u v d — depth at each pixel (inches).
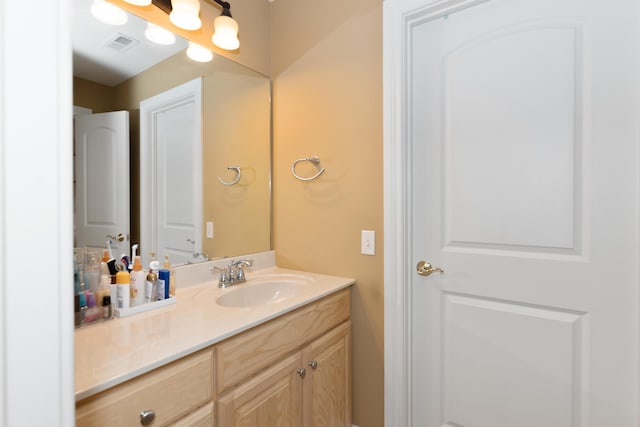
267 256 75.0
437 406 59.5
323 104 69.2
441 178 58.4
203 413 38.1
